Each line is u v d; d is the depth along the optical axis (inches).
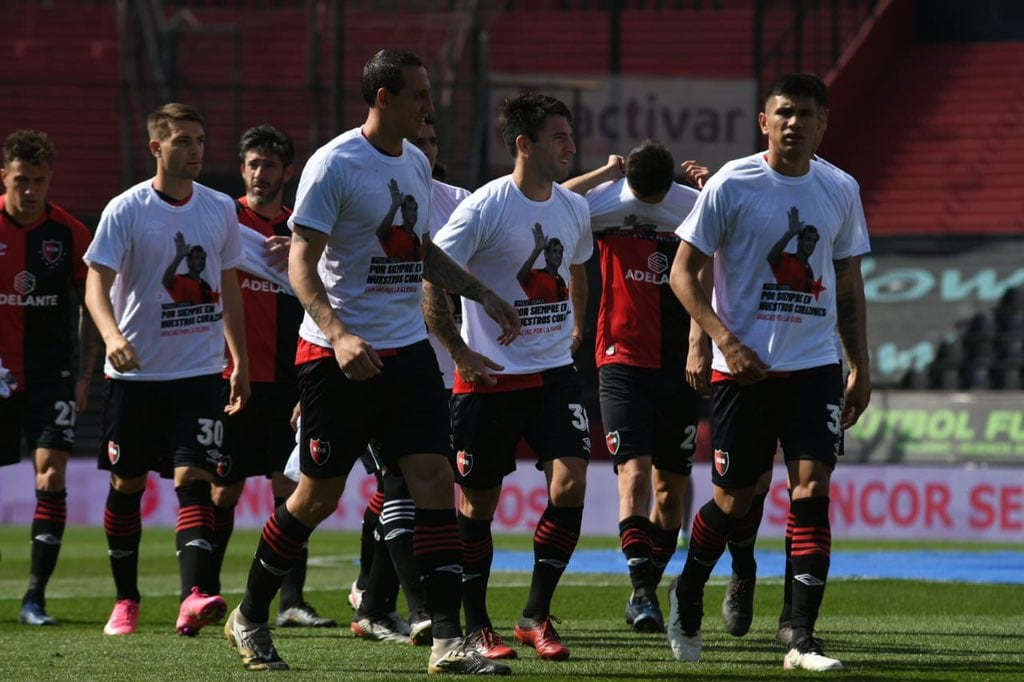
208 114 3430.1
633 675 781.9
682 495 1083.3
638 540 1031.0
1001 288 3063.5
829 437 805.9
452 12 3732.8
